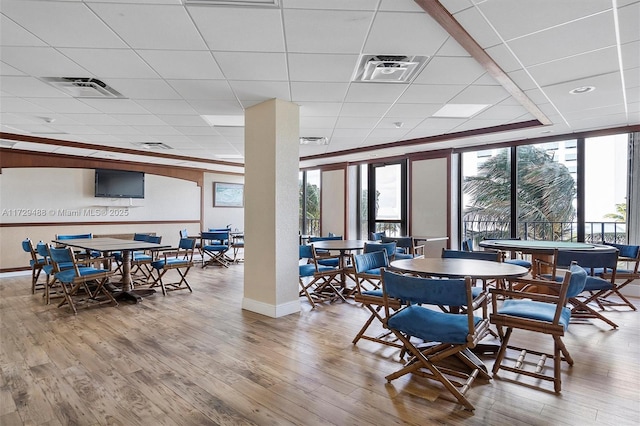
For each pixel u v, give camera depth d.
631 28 2.44
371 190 8.40
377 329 3.58
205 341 3.25
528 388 2.38
